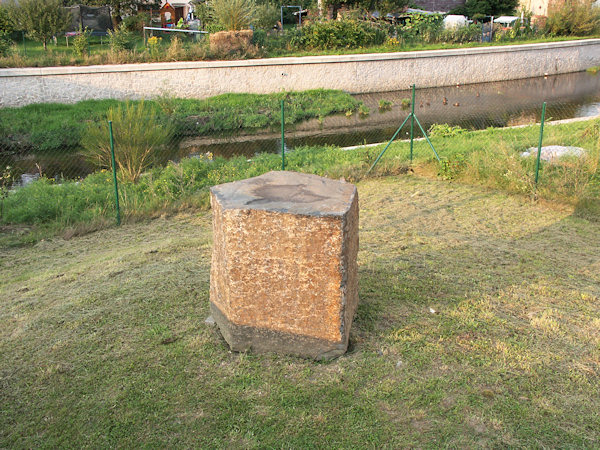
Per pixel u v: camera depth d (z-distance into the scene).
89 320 4.89
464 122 19.36
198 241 7.20
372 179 10.66
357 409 3.75
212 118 19.59
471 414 3.67
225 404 3.83
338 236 3.85
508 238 7.20
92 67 20.70
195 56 23.64
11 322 5.02
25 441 3.58
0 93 19.53
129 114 11.55
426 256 6.39
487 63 28.78
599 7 35.56
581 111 20.53
